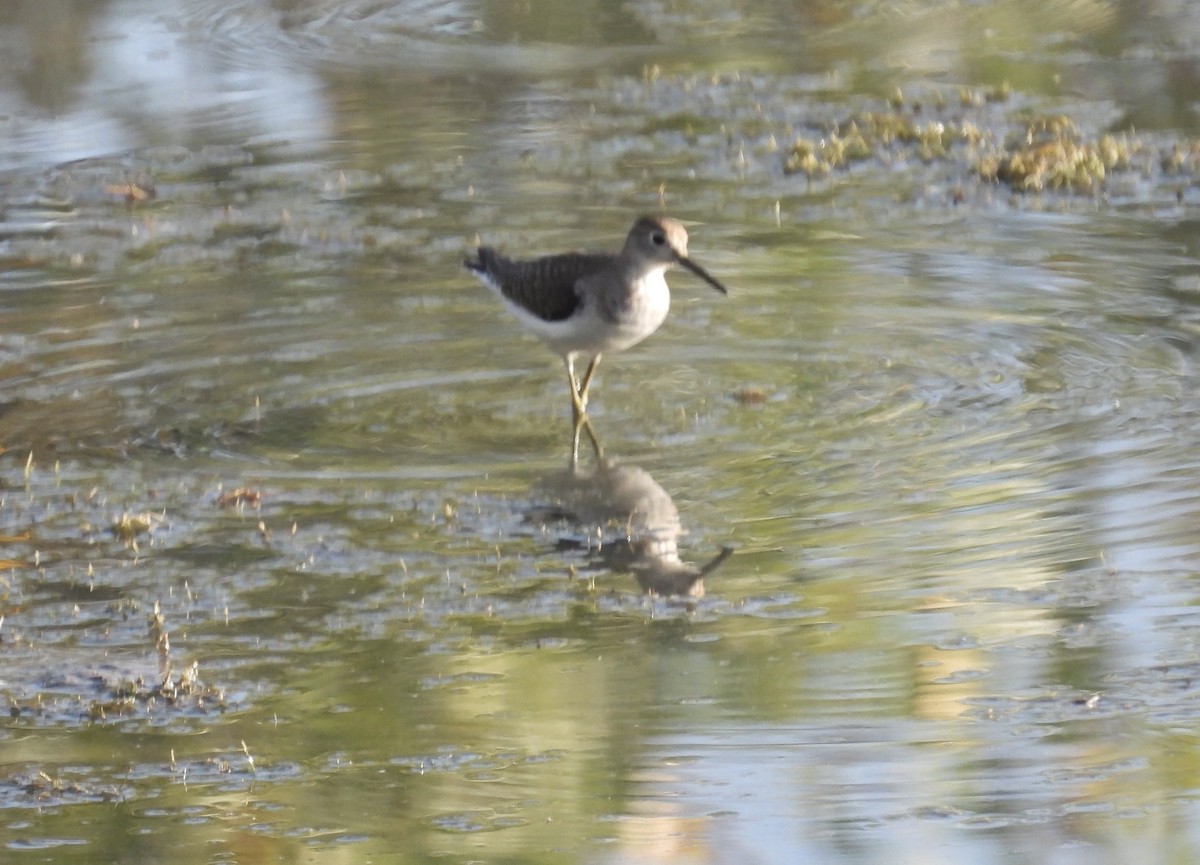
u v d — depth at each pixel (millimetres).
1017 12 25469
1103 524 11398
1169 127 20516
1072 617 10297
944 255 16906
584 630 10336
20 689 9773
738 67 23609
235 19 25641
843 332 15023
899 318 15305
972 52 23875
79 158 20484
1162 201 18250
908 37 24656
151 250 17547
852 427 13102
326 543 11422
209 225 18266
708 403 13672
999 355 14398
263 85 22984
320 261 17141
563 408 13703
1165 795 8688
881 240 17391
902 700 9531
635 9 26250
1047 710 9406
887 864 8227
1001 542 11227
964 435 12867
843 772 8938
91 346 15000
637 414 13523
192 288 16453
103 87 22734
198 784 8961
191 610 10617
